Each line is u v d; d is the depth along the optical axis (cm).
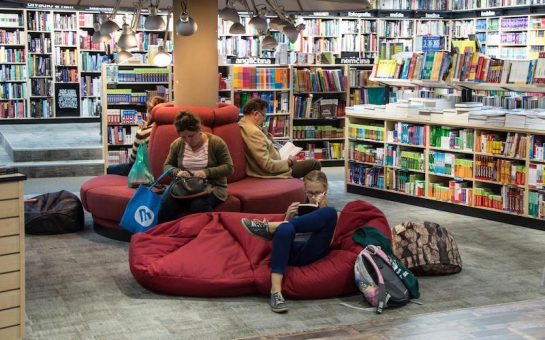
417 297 507
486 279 562
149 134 752
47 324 458
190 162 619
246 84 1147
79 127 1480
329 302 501
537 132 739
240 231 549
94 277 561
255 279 507
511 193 769
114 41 1509
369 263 495
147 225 597
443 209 849
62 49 1548
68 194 729
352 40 1669
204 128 700
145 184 672
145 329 450
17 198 410
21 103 1526
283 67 1187
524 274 577
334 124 1245
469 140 813
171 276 507
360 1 852
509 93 1109
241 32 789
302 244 515
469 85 881
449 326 452
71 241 677
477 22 1738
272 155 752
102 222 689
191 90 716
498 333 439
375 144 966
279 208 668
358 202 556
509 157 772
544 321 462
